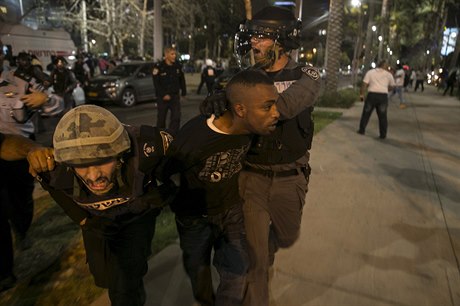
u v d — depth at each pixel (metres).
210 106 1.97
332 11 15.50
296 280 3.08
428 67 52.75
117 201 1.92
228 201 2.27
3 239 2.94
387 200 4.82
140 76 14.78
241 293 2.31
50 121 10.17
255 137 2.27
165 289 2.93
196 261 2.47
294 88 2.12
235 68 2.63
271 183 2.37
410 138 8.81
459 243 3.75
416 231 3.98
